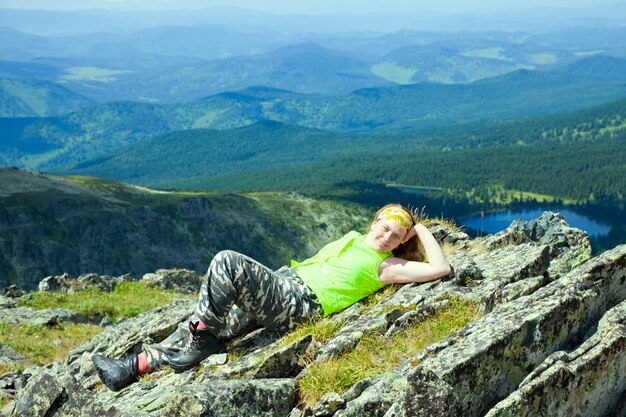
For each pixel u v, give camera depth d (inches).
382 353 141.4
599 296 135.3
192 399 120.9
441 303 151.4
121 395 159.8
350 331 147.7
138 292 504.7
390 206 167.8
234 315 161.8
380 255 164.9
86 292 485.4
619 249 144.1
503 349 119.6
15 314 399.2
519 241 192.2
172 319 204.7
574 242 179.3
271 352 147.4
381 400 123.0
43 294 462.3
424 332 145.2
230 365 150.9
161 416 121.7
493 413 111.3
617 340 123.6
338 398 126.6
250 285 152.9
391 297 161.2
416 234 168.7
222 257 153.3
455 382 114.4
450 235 213.9
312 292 161.2
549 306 127.3
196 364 157.9
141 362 162.6
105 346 217.3
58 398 122.0
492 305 144.5
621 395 126.9
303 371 138.1
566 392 117.2
